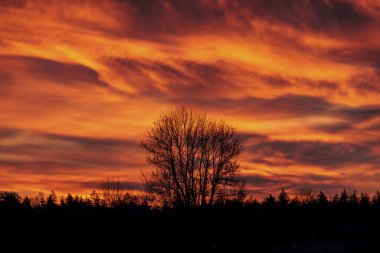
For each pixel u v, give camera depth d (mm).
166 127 61656
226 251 59281
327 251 86000
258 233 65750
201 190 59656
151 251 61250
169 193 60125
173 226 59938
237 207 59844
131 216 64812
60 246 66312
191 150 60531
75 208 74250
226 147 60938
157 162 61219
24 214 72250
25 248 66750
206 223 58938
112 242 65250
